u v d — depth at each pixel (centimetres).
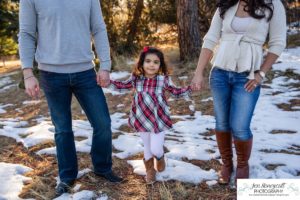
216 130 362
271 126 518
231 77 335
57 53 326
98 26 345
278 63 828
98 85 349
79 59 333
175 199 349
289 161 403
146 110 359
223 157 371
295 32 1191
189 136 503
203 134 512
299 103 610
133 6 1184
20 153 479
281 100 630
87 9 331
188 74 834
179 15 955
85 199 351
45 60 330
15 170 417
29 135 534
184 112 613
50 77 334
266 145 451
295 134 488
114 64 959
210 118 571
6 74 1223
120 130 550
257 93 337
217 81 344
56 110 346
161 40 1309
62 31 323
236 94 334
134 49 1149
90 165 420
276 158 410
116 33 1152
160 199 349
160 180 379
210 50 350
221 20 344
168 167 402
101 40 347
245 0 321
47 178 399
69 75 334
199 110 615
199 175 382
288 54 905
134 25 1177
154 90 360
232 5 327
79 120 600
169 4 1181
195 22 951
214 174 385
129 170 409
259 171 382
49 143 500
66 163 365
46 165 436
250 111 336
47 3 320
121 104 688
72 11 323
